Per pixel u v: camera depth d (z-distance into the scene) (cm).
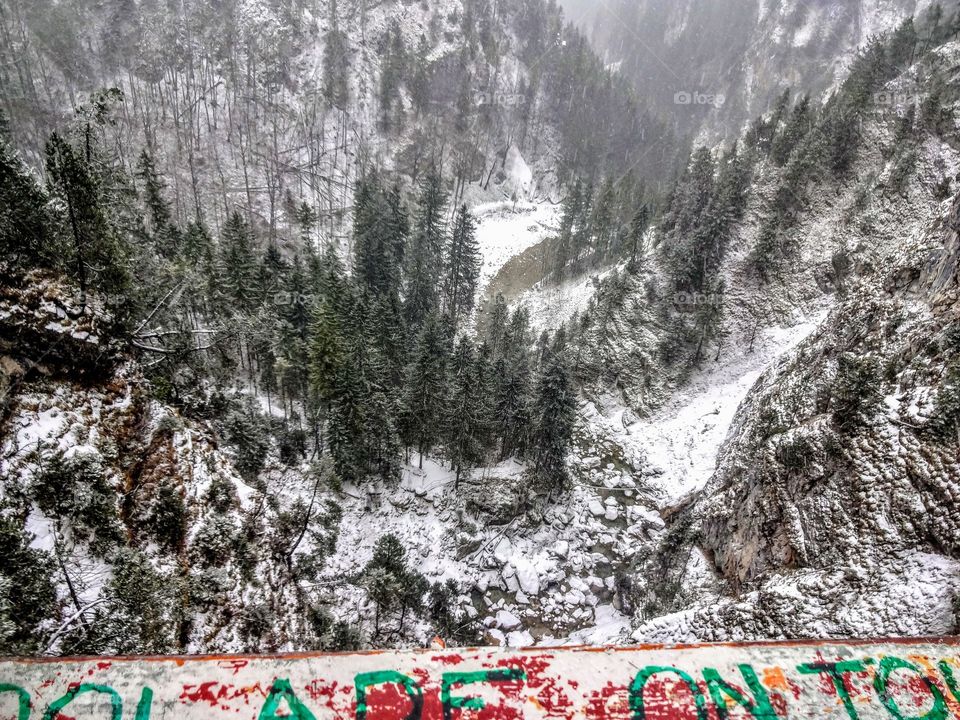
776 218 6034
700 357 5878
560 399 4303
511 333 6097
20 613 866
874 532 1559
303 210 7550
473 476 4400
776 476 2247
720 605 1953
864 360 2089
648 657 269
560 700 247
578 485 4766
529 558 4012
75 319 1247
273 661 251
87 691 229
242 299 4394
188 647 1123
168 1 10444
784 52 17550
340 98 10462
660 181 12619
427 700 242
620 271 6862
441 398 4419
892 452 1658
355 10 11744
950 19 7856
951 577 1275
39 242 1283
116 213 2122
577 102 13212
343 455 3750
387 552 3291
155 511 1245
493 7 14238
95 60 9438
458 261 7106
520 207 10794
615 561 4053
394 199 7188
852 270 5522
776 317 5803
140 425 1350
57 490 1032
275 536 1667
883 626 1319
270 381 4288
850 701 259
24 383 1091
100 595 994
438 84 11562
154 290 2156
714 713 248
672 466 4809
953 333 1730
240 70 10350
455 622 3341
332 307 4291
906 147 5784
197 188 8369
